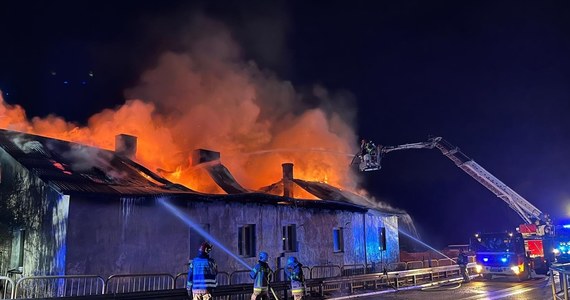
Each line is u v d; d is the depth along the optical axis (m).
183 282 14.73
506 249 20.58
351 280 17.02
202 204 16.11
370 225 23.48
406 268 22.00
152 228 14.41
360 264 21.05
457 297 15.02
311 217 20.27
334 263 20.75
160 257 14.38
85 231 12.87
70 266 12.38
